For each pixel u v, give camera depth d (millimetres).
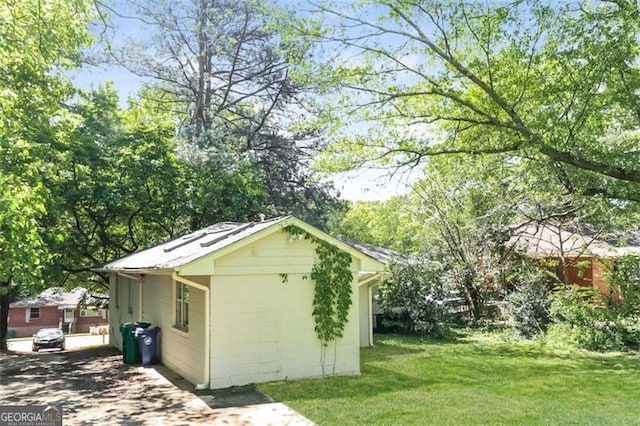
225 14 21781
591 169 9578
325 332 9820
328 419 7055
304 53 11281
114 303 16328
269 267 9438
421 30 10156
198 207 18609
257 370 9242
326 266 9953
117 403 8086
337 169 11430
